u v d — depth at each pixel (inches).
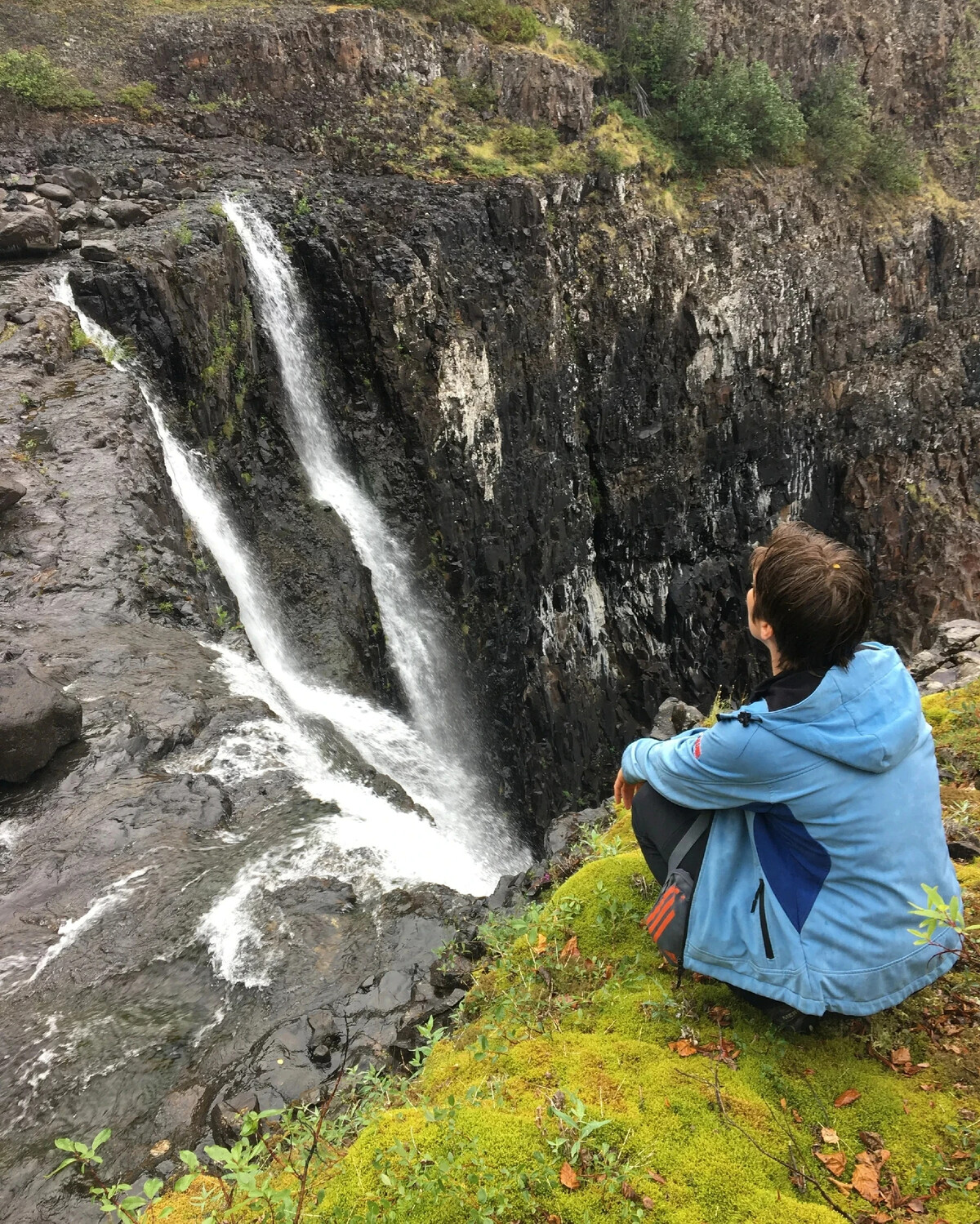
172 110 702.5
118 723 234.1
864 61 1102.4
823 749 87.1
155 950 168.6
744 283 898.1
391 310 638.5
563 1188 80.9
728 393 911.7
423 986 159.5
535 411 764.6
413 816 263.9
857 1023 100.4
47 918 175.5
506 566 748.0
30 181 560.7
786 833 91.8
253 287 576.7
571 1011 110.7
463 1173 81.8
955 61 1142.3
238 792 219.0
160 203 578.2
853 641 88.4
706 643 954.7
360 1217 79.6
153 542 332.2
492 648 739.4
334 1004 155.8
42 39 697.6
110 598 296.2
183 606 315.6
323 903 181.5
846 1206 80.8
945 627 286.5
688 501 909.8
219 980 162.2
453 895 187.9
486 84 799.7
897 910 88.6
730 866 97.0
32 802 207.2
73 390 402.9
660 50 911.0
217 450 520.1
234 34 719.7
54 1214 119.0
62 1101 138.2
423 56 778.2
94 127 661.9
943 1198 80.9
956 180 1135.6
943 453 1066.7
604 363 825.5
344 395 655.8
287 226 620.4
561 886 137.6
